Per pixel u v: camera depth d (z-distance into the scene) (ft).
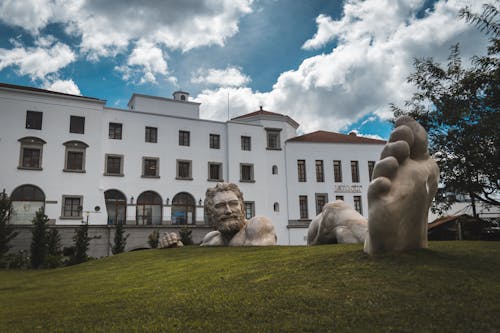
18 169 113.50
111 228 115.34
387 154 21.12
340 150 158.92
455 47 50.16
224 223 42.16
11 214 106.83
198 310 16.88
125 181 127.65
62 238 109.91
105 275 34.53
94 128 124.26
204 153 142.31
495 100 41.39
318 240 34.83
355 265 20.18
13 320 18.83
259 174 148.97
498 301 14.47
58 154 118.52
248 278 21.67
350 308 15.02
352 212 33.68
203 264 30.27
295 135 166.50
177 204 134.41
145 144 132.98
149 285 25.03
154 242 100.42
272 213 148.87
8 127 114.52
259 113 158.92
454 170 45.96
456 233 52.26
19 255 88.63
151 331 14.84
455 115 43.52
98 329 15.67
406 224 21.02
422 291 15.92
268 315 15.30
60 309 20.42
